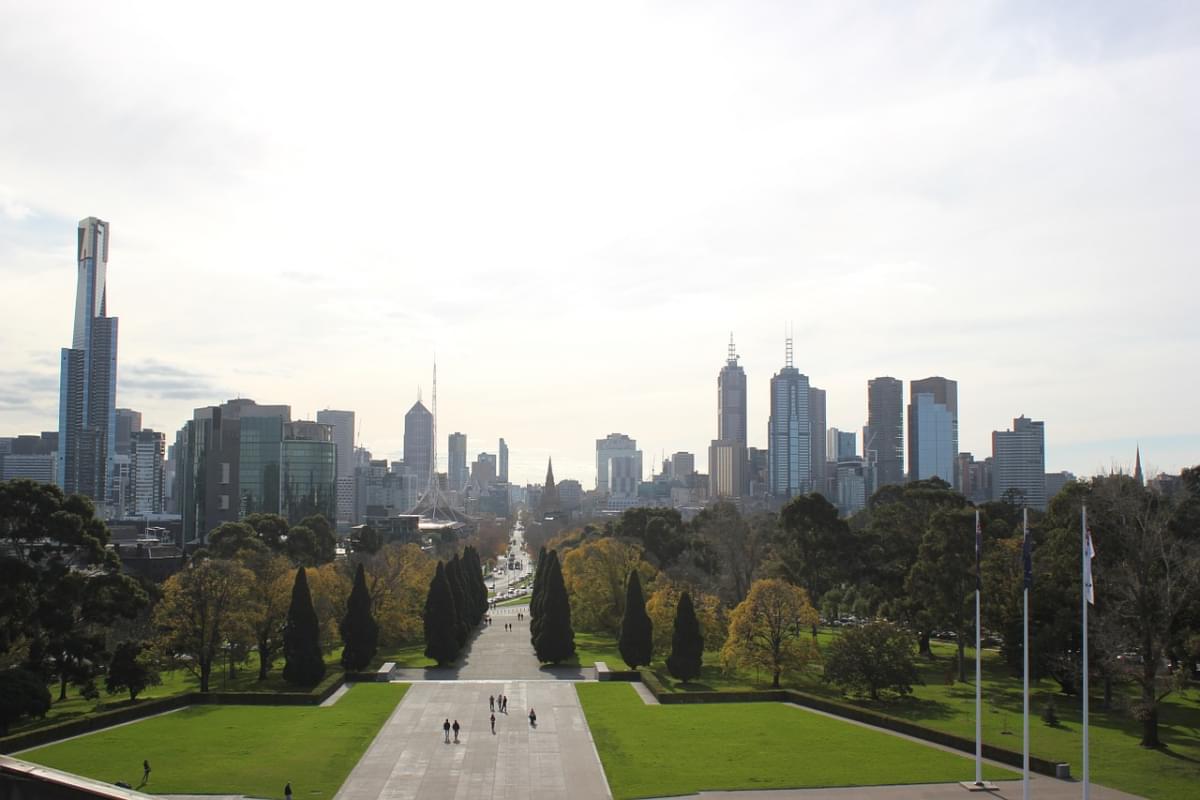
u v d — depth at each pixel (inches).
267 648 5054.1
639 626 5187.0
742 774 3029.0
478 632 7273.6
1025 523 2645.2
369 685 4810.5
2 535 4133.9
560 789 2888.8
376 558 6476.4
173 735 3572.8
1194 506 4281.5
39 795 1035.3
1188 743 3432.6
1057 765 2989.7
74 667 4133.9
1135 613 3553.2
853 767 3110.2
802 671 5064.0
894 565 6156.5
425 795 2824.8
